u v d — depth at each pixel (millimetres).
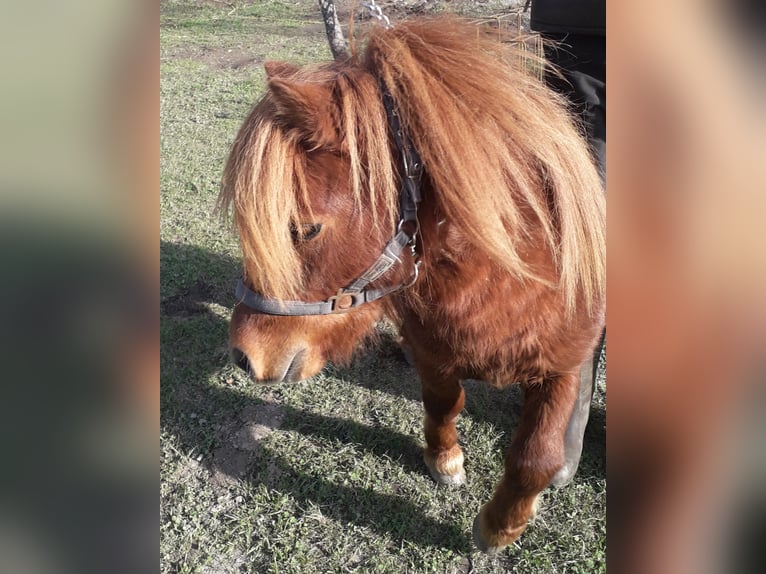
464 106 1318
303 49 7359
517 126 1374
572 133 1511
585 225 1482
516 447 1689
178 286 3385
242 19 8953
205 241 3719
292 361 1538
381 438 2463
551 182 1436
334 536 2098
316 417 2582
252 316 1472
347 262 1348
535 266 1453
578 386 1687
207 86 6211
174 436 2504
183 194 4176
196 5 9797
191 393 2719
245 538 2109
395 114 1308
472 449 2406
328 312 1436
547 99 1501
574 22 2051
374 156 1276
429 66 1347
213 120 5359
